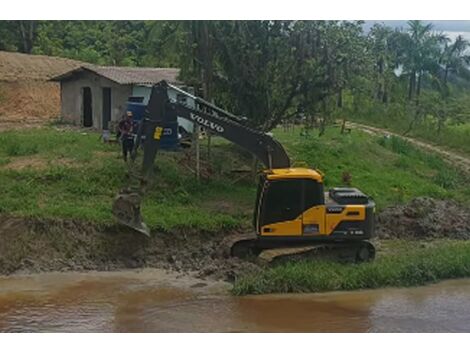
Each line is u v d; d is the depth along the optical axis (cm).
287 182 1994
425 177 3294
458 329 1573
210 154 2881
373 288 1877
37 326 1548
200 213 2273
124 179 2461
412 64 6781
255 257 2036
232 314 1650
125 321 1591
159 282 1905
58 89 4803
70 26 6719
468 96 7275
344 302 1758
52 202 2217
